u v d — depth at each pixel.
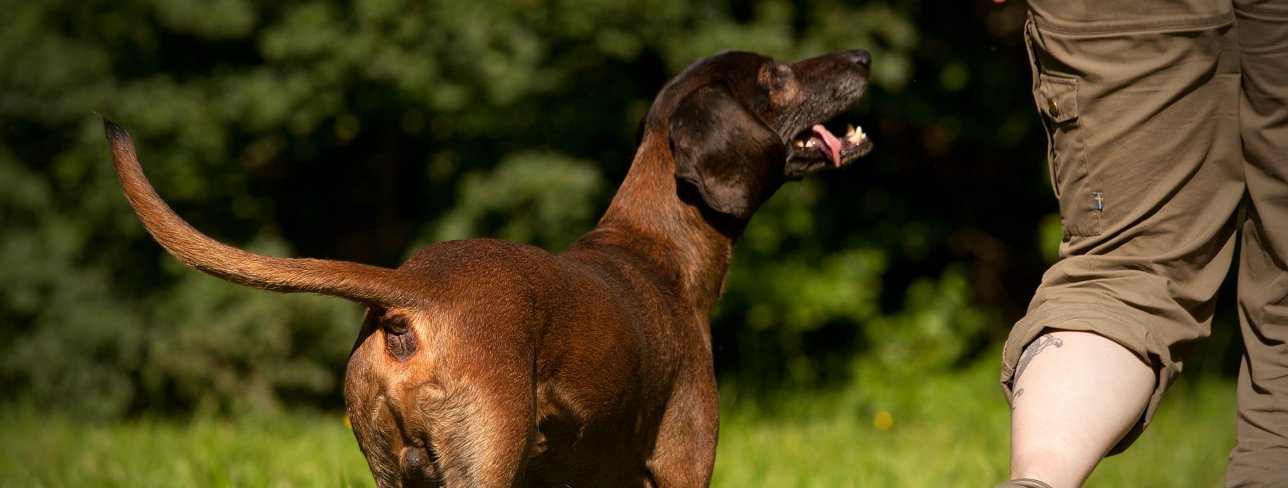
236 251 3.68
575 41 13.37
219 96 13.12
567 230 13.16
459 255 4.00
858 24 13.61
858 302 14.71
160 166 13.31
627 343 4.25
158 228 3.64
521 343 3.84
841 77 5.79
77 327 13.00
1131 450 9.24
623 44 13.05
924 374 14.70
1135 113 3.85
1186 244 3.87
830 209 15.34
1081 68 3.93
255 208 14.57
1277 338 3.95
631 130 14.05
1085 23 3.89
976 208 16.98
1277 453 3.83
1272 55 3.83
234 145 13.63
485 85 12.93
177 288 13.45
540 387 3.97
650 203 5.18
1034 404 3.64
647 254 5.00
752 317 14.55
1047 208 16.89
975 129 15.48
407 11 12.71
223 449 7.47
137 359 13.29
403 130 14.98
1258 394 3.96
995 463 7.80
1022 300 17.14
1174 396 14.09
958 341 15.20
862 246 15.43
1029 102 15.48
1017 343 3.88
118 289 13.59
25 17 13.34
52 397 13.12
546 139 13.89
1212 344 16.30
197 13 12.72
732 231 5.29
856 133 5.91
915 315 15.34
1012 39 15.52
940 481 7.37
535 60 12.98
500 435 3.73
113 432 9.38
